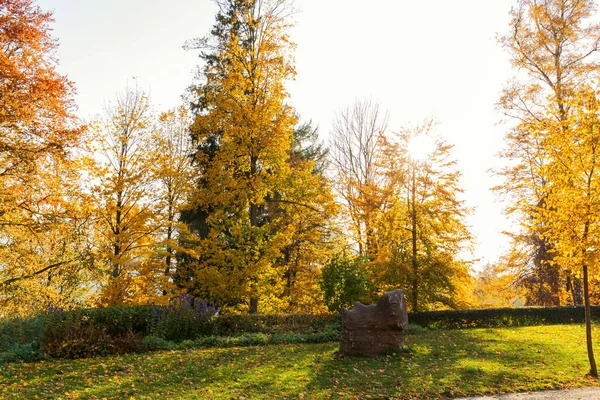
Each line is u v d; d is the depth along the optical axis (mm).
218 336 14289
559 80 21578
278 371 9852
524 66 22625
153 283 17750
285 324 16156
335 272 17312
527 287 24328
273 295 19422
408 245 19406
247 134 18141
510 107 22812
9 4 12930
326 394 8156
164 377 9430
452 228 18859
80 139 14312
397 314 11523
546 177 10477
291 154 25281
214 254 17922
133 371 9953
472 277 19203
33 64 13453
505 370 9625
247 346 13555
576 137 9953
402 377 9203
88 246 17906
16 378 9258
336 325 15883
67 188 16594
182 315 14500
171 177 19453
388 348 11422
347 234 23312
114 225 18500
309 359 11070
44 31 13617
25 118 13133
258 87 18891
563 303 24062
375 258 20266
